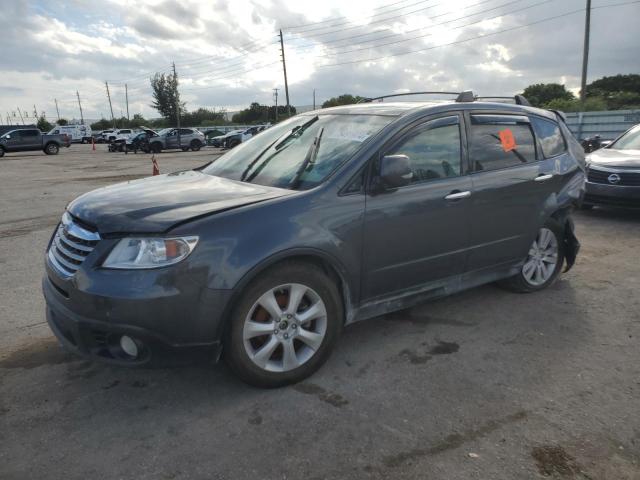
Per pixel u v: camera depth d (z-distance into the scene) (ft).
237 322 9.56
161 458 8.34
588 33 106.52
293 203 10.11
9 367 11.32
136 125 317.01
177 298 8.90
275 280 9.83
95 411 9.66
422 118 12.23
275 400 9.98
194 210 9.57
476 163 13.24
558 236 15.94
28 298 15.74
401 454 8.41
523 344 12.39
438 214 12.17
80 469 8.09
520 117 14.82
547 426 9.15
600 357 11.75
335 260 10.52
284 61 173.17
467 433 8.95
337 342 12.15
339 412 9.57
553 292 15.88
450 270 12.98
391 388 10.41
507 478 7.86
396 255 11.63
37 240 23.63
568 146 16.19
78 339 9.34
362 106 13.56
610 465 8.17
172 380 10.71
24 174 59.47
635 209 25.61
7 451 8.52
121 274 8.87
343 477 7.89
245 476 7.92
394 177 10.73
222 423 9.25
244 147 14.25
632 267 18.37
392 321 13.70
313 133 12.73
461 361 11.54
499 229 13.79
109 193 11.09
